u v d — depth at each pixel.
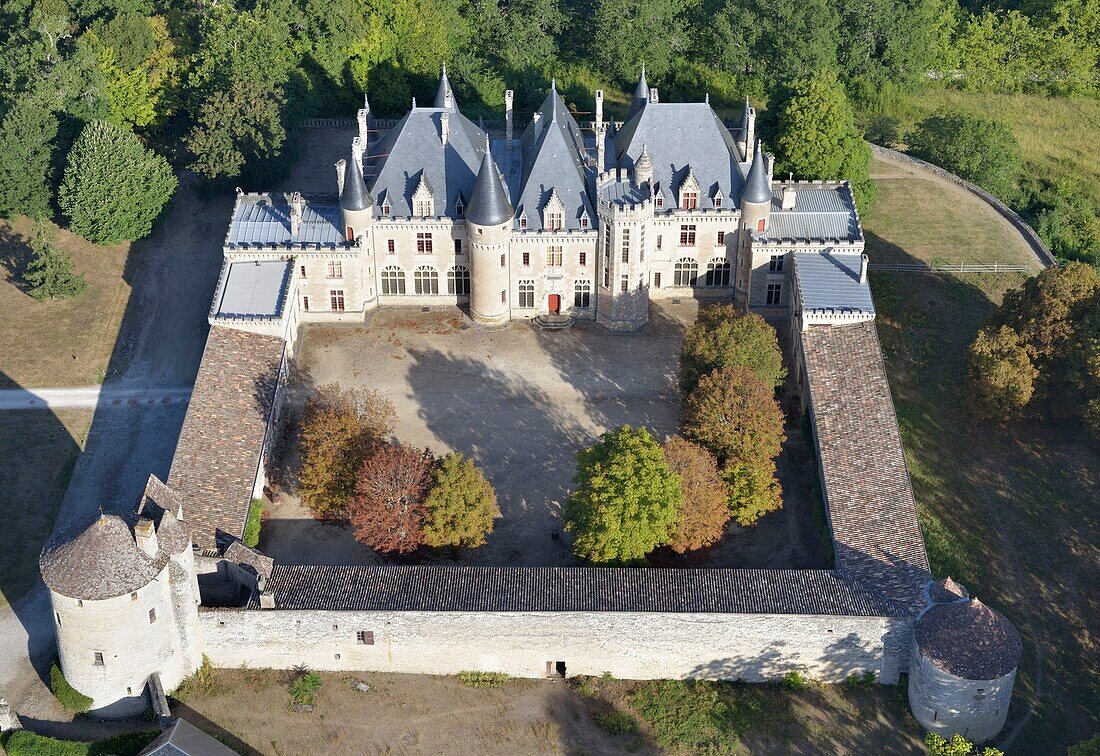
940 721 118.50
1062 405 148.25
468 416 151.12
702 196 162.50
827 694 123.25
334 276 161.62
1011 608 130.50
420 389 154.62
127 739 117.25
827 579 124.31
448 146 161.12
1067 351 144.38
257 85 181.38
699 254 165.25
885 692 123.19
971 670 115.12
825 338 150.12
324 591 122.56
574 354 160.50
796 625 120.62
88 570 112.88
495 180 155.50
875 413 141.50
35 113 178.38
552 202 157.25
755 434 134.25
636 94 175.12
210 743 115.31
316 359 158.62
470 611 120.12
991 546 136.62
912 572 125.00
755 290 164.00
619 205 155.50
